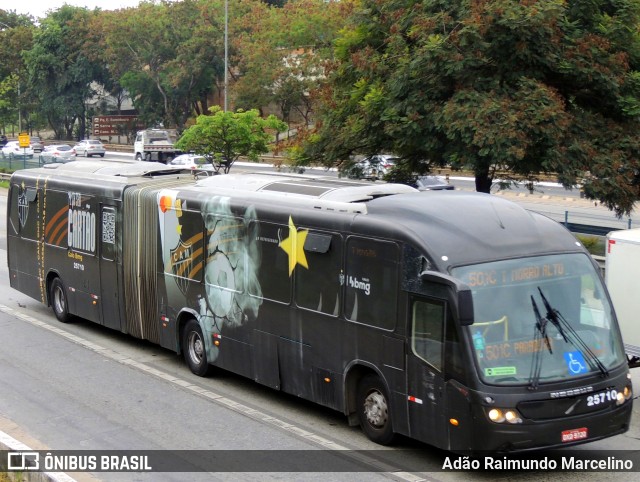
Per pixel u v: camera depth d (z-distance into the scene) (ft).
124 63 255.09
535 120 56.54
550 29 57.31
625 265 38.01
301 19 200.23
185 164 162.09
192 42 234.17
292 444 33.09
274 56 204.74
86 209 51.55
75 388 41.01
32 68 285.64
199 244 42.06
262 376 38.22
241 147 96.89
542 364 28.43
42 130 361.71
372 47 68.59
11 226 60.29
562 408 28.19
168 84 246.06
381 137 65.00
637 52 62.80
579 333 29.40
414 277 30.12
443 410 29.01
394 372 31.07
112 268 49.29
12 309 59.41
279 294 36.86
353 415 34.04
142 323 47.19
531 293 29.43
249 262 38.58
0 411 37.37
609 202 61.93
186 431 34.78
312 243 34.81
